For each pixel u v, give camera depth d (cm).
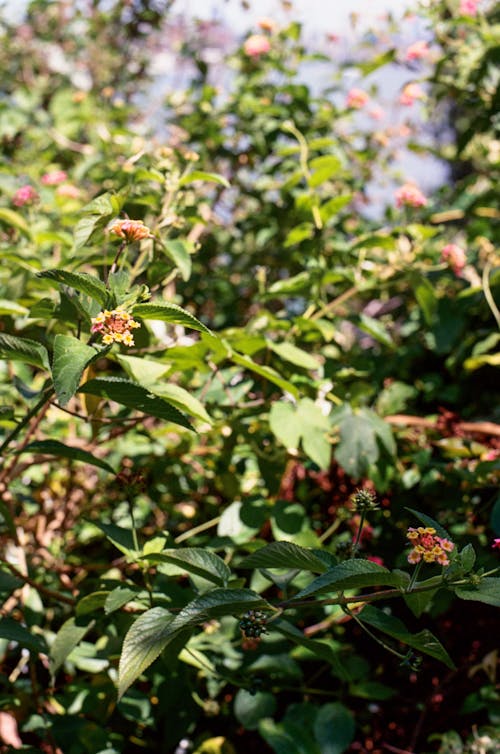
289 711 110
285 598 95
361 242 129
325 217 131
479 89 163
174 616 85
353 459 115
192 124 174
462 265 130
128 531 99
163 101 203
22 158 193
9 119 193
